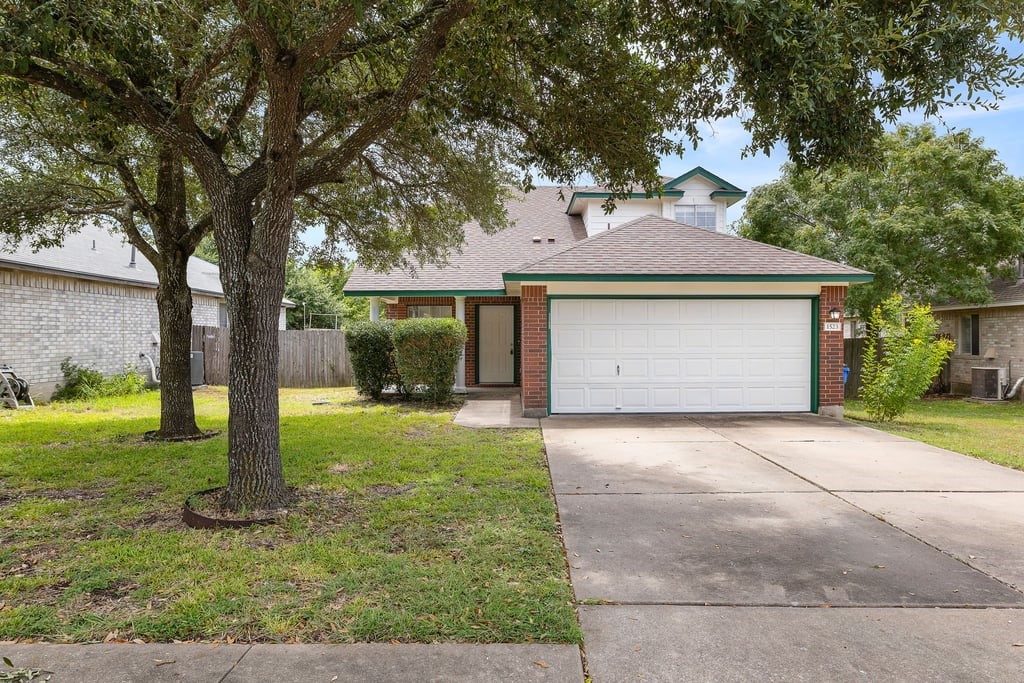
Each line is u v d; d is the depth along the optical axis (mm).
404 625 3117
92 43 4730
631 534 4539
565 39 5234
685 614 3289
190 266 20984
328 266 11047
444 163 8359
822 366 10703
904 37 4211
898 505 5246
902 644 2979
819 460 7055
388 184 8953
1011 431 9398
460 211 9258
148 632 3066
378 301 14891
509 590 3531
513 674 2715
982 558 4043
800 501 5379
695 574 3807
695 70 5691
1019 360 14867
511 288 12492
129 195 8453
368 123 5340
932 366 10227
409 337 12180
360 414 10953
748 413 10742
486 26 5730
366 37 6059
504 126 7316
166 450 7594
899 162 14148
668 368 10711
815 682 2660
